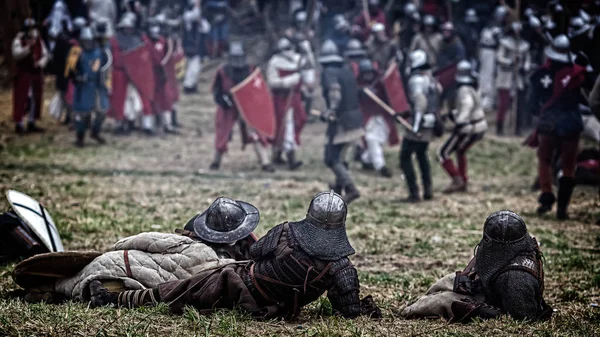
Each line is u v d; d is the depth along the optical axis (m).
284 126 31.39
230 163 32.62
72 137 35.97
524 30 39.03
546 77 22.36
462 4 49.34
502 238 11.36
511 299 11.24
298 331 10.66
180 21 49.41
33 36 35.41
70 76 33.34
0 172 26.38
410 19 40.09
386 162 33.97
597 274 15.82
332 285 11.09
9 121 38.00
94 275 11.62
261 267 11.16
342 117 24.61
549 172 23.11
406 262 17.16
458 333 10.76
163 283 11.40
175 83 39.28
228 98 30.19
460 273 12.12
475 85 26.89
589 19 28.39
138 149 34.31
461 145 26.86
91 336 10.05
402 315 12.07
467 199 26.09
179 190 25.31
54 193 23.42
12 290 12.91
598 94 20.50
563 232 20.84
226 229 11.83
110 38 36.84
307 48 37.78
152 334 10.22
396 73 29.12
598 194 26.95
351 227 20.77
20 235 14.61
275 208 23.25
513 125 39.78
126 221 19.78
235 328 10.47
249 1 55.03
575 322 11.87
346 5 49.38
